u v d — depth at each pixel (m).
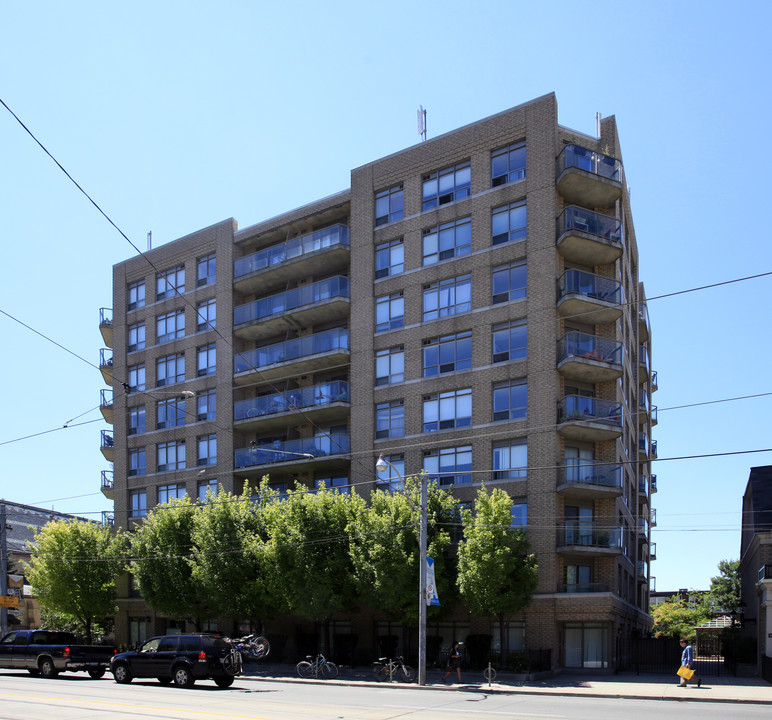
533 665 31.81
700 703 23.44
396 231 40.72
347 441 40.56
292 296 43.94
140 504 49.38
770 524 41.62
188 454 47.12
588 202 38.19
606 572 35.31
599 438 35.91
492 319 36.81
